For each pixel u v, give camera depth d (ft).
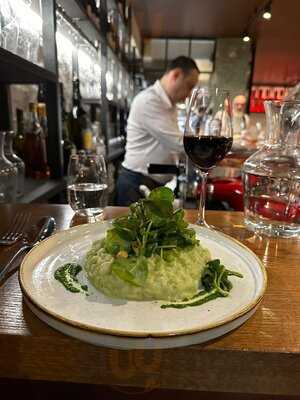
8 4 3.33
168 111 6.93
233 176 4.55
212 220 2.58
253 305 1.18
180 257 1.39
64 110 5.49
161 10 11.76
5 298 1.35
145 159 7.02
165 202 1.50
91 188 2.53
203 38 16.08
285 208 2.35
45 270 1.49
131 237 1.41
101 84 6.95
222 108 2.54
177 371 1.13
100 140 6.55
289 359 1.11
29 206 2.79
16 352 1.15
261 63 16.42
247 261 1.61
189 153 2.42
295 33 12.57
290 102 2.25
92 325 1.05
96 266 1.38
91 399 1.59
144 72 17.89
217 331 1.10
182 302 1.27
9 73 3.28
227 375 1.13
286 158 2.40
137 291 1.27
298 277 1.63
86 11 4.91
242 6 10.86
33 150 4.24
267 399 1.51
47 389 1.60
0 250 1.83
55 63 3.98
